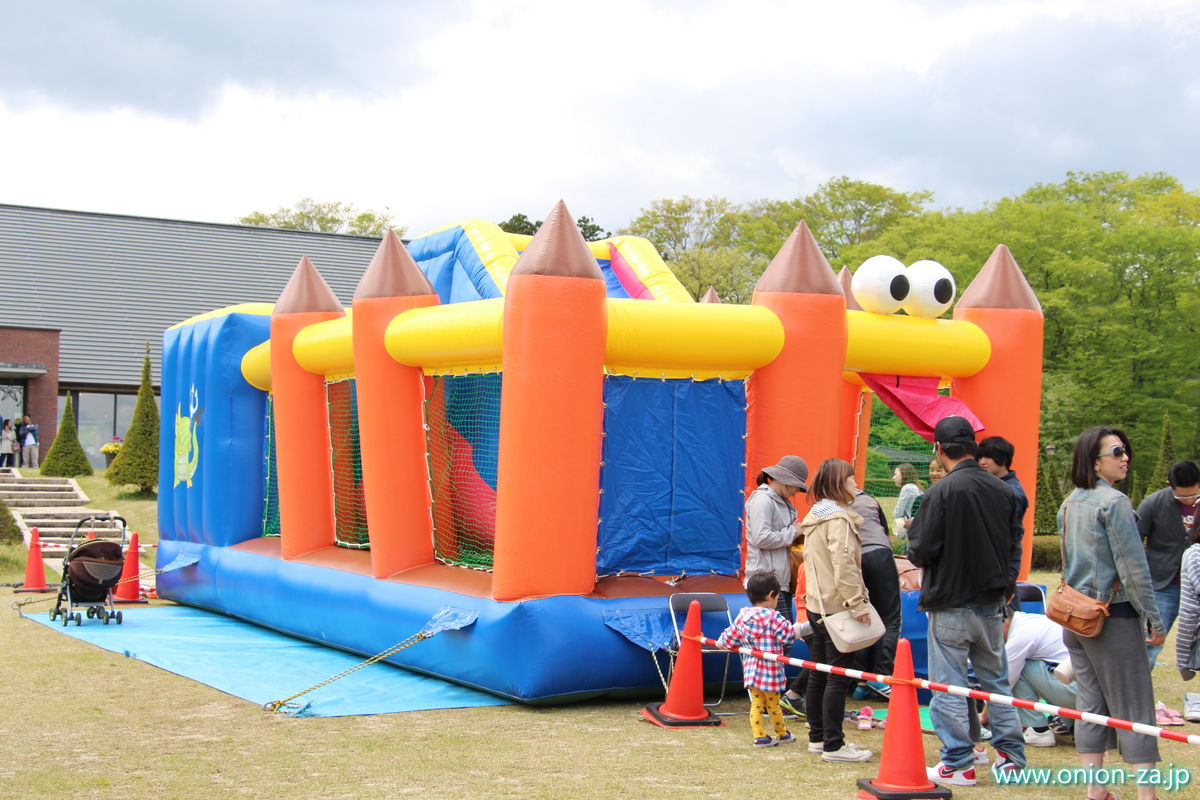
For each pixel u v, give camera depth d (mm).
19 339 29094
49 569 16375
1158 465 23672
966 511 5551
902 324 9031
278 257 36281
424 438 9203
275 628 10789
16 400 29469
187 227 35812
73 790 5355
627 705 7652
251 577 11195
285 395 10898
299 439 10844
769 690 6410
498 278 9953
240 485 12359
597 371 7672
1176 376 30766
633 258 10875
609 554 8297
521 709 7441
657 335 7934
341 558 10258
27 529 19953
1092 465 5211
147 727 6816
